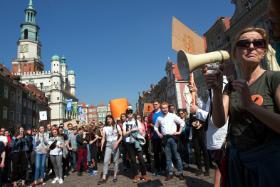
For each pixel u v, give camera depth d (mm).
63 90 103375
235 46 2211
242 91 1842
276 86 1949
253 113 1834
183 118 11242
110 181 9484
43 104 76312
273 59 3146
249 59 2084
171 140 8219
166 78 61094
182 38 3137
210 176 8148
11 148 11281
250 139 1982
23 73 103000
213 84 2066
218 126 2197
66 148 12516
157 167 9914
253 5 26094
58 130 10758
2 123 47781
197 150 8531
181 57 2074
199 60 2027
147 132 11336
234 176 2088
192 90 3439
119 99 13156
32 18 112438
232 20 30547
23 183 10250
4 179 11281
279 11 1640
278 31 1744
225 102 2162
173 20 3090
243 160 2014
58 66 104375
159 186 7562
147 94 85438
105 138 9750
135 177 8719
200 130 8367
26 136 10992
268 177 1875
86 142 13297
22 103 59000
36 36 112625
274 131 1914
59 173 10445
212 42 36406
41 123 72500
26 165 10445
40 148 10375
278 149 1877
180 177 8102
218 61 2086
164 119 8305
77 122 18594
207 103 5738
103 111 167875
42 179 10297
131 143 8844
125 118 9094
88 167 13859
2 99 48125
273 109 1952
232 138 2135
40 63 111625
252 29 2133
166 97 61906
